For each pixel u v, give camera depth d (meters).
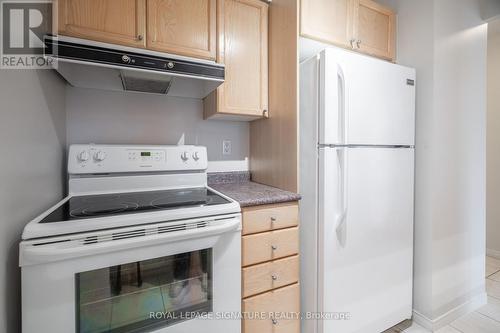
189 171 1.51
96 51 1.00
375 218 1.45
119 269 0.87
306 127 1.40
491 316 1.76
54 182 1.17
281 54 1.52
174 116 1.67
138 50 1.08
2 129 0.70
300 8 1.42
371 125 1.42
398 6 1.78
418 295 1.67
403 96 1.54
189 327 0.99
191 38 1.32
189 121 1.71
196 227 0.97
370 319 1.45
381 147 1.46
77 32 1.07
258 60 1.58
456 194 1.72
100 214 0.90
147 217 0.89
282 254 1.29
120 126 1.52
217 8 1.43
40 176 0.98
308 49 1.63
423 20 1.63
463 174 1.75
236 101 1.52
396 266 1.55
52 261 0.75
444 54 1.61
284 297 1.29
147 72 1.12
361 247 1.40
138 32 1.19
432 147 1.59
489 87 2.70
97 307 0.84
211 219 1.01
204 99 1.72
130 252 0.86
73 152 1.25
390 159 1.50
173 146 1.48
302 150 1.44
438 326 1.63
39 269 0.74
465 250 1.79
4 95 0.72
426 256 1.62
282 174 1.53
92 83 1.36
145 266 0.92
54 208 1.00
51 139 1.12
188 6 1.31
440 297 1.65
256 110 1.58
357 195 1.38
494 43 2.64
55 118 1.18
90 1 1.10
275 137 1.59
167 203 1.09
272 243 1.26
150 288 0.93
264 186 1.66
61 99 1.29
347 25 1.58
